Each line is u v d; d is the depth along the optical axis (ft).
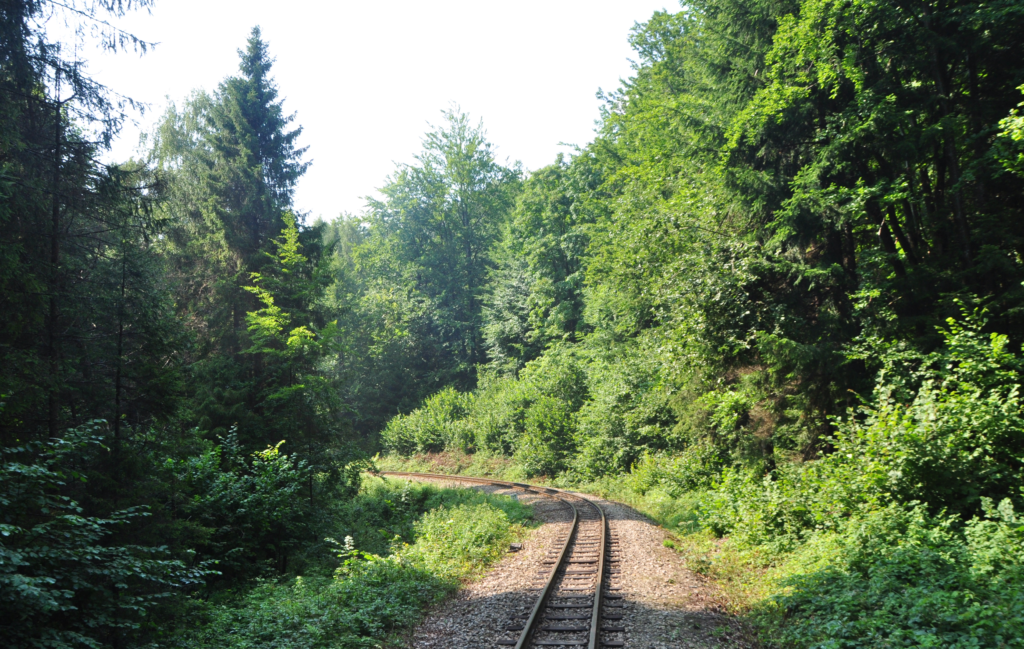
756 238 57.31
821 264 51.44
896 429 36.06
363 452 67.62
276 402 65.87
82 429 25.81
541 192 135.54
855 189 47.01
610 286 87.25
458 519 59.31
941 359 41.16
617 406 97.71
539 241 134.92
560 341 133.59
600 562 40.52
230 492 45.85
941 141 47.03
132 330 38.93
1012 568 25.52
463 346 186.70
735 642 26.40
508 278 158.92
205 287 75.20
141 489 34.42
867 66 48.60
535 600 33.63
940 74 46.06
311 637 28.22
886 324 47.34
